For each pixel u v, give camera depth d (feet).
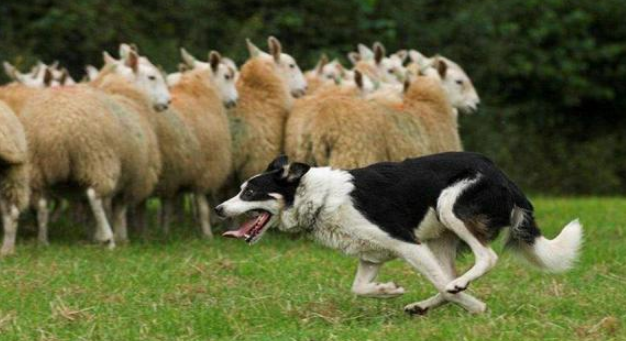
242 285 38.52
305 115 53.31
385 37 100.94
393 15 102.01
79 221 59.57
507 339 29.63
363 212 32.12
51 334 30.99
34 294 36.50
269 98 56.29
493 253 32.37
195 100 54.75
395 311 33.96
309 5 100.22
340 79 63.41
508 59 104.37
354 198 32.14
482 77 103.09
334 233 32.45
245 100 56.13
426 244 33.86
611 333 30.60
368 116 51.93
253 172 55.88
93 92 48.47
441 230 33.22
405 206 32.37
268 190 32.68
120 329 31.53
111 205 54.39
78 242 51.34
